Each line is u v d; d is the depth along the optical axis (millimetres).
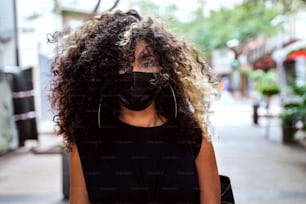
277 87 10891
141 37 1009
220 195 1122
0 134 6250
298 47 9047
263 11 12062
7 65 6430
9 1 5098
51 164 5676
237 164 4867
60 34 1149
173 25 1160
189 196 1033
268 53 16828
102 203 1030
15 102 6480
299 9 6555
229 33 13625
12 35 5711
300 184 4094
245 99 20328
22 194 4039
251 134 7727
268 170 4773
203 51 1291
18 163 5766
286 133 6969
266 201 3533
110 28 1025
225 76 22562
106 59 996
